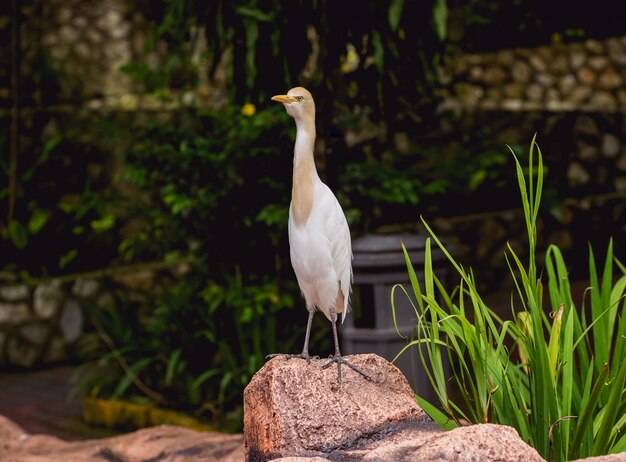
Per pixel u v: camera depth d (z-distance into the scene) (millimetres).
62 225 10539
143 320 10352
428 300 3770
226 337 7797
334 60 6750
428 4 6512
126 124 10805
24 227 10312
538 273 11734
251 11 6324
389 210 10617
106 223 10516
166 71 9531
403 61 6809
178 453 5160
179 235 8461
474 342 3701
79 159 10711
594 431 3725
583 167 12586
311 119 3594
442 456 2998
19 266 10203
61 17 10789
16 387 8992
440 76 11797
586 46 13055
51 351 9844
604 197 12594
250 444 3789
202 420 7230
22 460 5547
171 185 7879
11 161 10352
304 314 7828
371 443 3453
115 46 11047
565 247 12156
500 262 11578
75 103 10781
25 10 10531
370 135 10812
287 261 7770
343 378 3652
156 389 7855
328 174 7062
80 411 8125
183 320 7957
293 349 7500
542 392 3633
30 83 10570
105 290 10164
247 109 7930
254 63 6680
